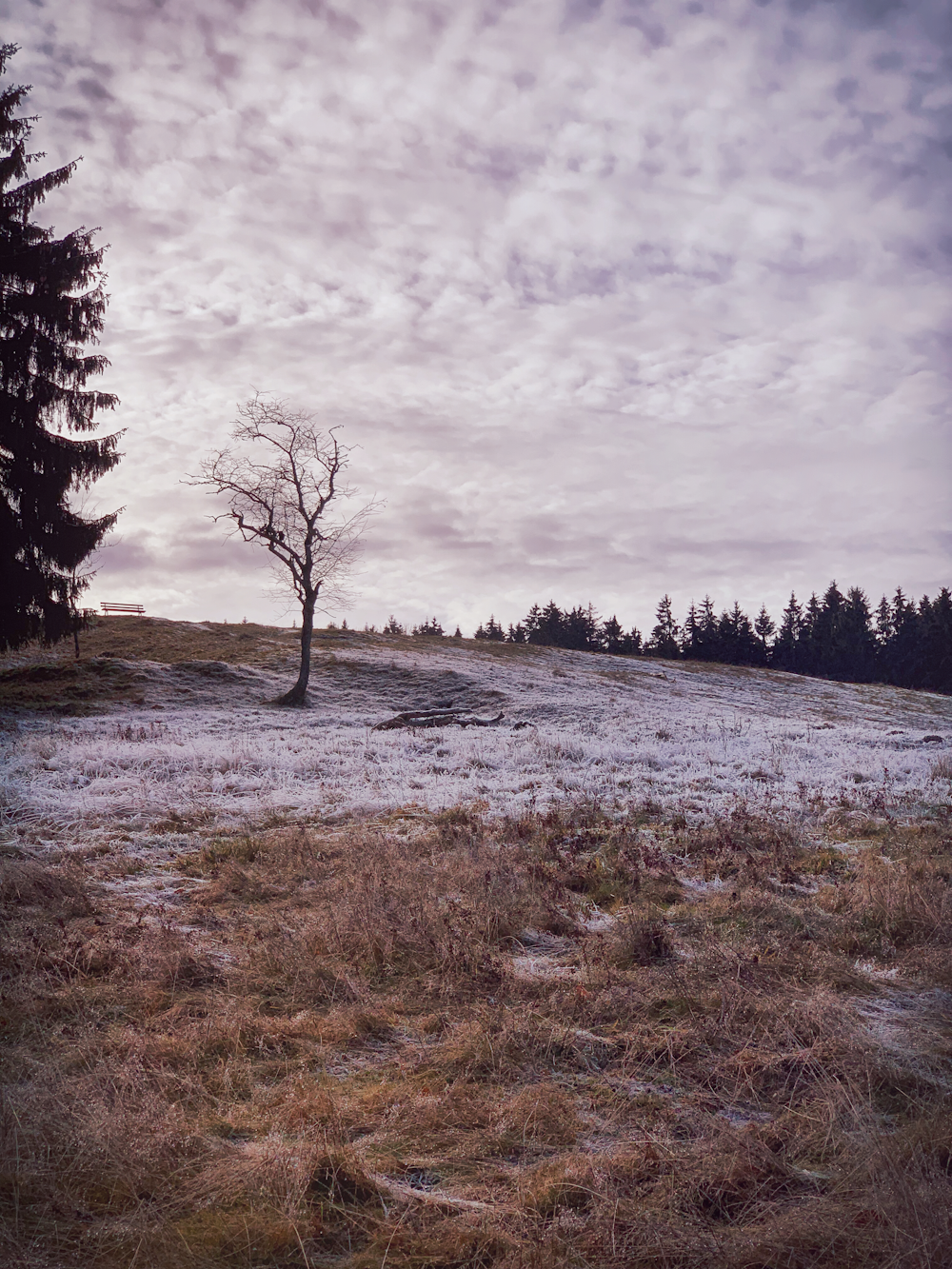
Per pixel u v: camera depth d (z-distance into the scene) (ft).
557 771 62.85
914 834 37.19
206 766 57.82
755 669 219.00
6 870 24.14
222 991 17.70
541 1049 15.03
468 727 95.61
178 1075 13.61
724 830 36.06
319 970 18.81
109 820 38.88
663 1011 16.83
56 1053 14.07
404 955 20.10
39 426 91.20
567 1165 11.16
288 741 77.92
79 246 92.53
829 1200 10.30
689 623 371.35
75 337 93.71
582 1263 9.37
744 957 19.06
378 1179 11.01
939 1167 10.73
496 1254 9.54
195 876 29.40
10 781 47.88
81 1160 10.61
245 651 152.87
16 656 144.46
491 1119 12.67
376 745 74.90
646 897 26.25
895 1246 9.04
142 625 173.06
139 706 107.04
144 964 18.48
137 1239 9.36
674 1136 12.23
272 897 26.25
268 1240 9.59
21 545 88.53
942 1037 15.38
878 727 113.60
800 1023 15.49
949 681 328.49
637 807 45.14
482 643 195.00
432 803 46.42
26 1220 9.57
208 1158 11.20
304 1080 13.82
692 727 100.12
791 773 62.08
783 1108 12.92
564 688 140.15
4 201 89.86
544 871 28.22
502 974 18.66
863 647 361.10
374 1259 9.37
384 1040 15.90
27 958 18.35
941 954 19.42
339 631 187.62
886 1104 13.01
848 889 25.95
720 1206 10.43
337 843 34.19
